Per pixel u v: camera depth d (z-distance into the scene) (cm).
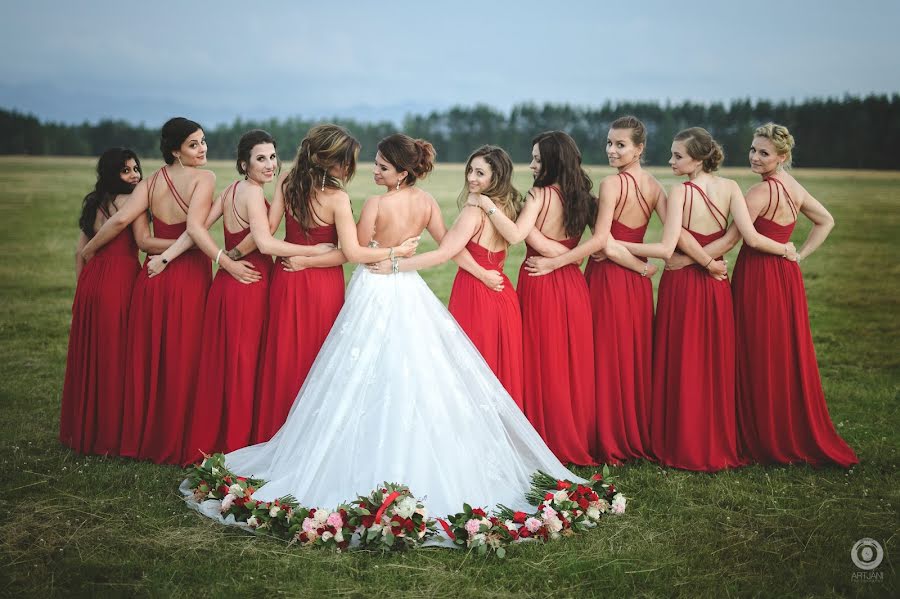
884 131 5147
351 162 444
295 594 324
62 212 2098
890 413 580
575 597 326
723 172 4391
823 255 1526
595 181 3006
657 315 492
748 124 5719
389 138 446
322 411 413
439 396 411
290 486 404
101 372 484
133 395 480
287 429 427
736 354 489
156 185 482
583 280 491
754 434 489
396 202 446
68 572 341
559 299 479
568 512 387
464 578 338
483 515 369
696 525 391
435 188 3189
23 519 388
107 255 493
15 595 322
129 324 481
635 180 486
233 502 389
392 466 391
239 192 468
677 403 480
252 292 467
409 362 412
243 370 464
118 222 480
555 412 478
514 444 443
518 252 1595
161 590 325
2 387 619
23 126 6881
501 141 7388
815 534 380
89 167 4716
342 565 347
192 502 409
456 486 396
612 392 488
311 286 459
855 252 1565
